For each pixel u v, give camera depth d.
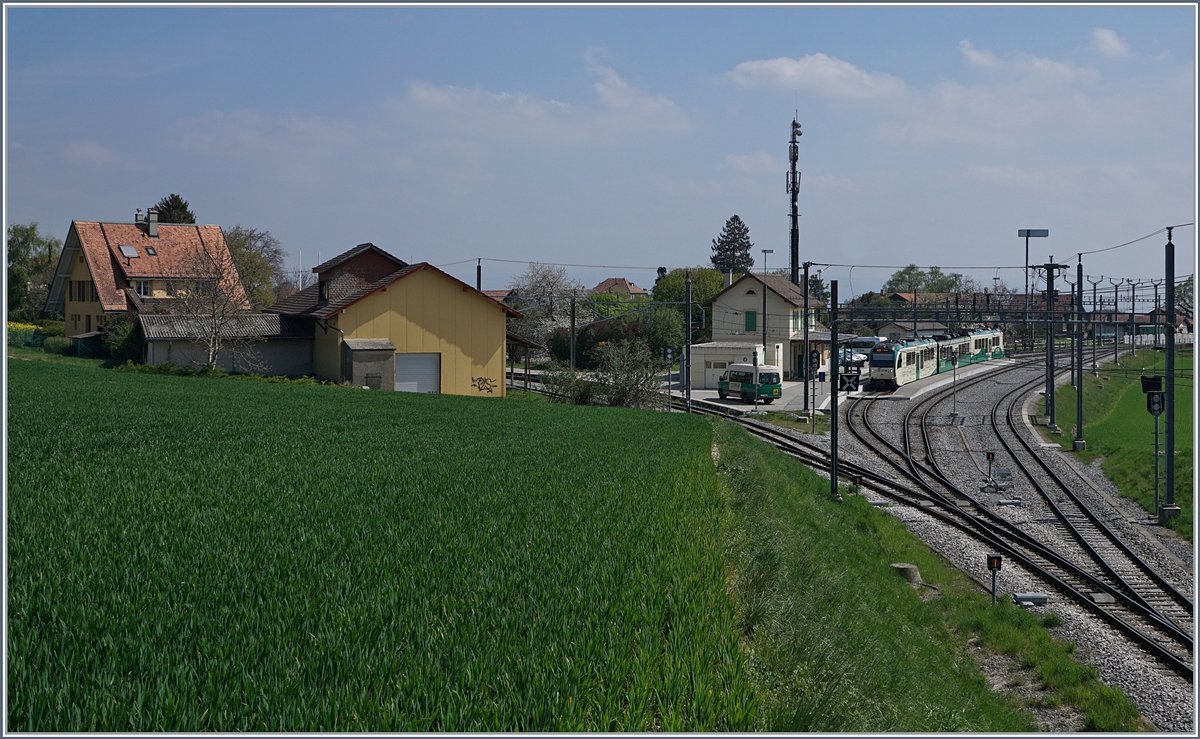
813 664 9.08
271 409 30.20
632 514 13.57
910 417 46.12
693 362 62.78
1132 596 18.62
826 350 73.75
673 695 6.87
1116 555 21.94
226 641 6.96
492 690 6.54
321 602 8.20
